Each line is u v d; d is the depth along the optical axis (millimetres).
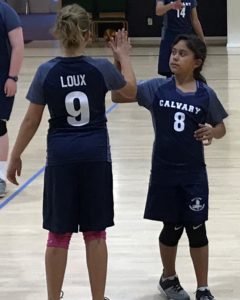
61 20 4734
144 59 22766
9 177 5027
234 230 6891
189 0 11516
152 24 29344
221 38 29172
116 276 5801
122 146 10773
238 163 9602
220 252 6297
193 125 5031
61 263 4801
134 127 12258
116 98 5156
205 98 5074
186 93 5086
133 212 7543
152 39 29422
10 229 7090
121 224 7148
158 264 6062
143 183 8695
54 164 4723
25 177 9148
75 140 4707
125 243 6594
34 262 6168
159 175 5074
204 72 19109
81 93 4711
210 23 29172
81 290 5520
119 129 12109
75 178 4719
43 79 4719
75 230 4754
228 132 11625
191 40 5074
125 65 4973
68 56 4801
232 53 24484
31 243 6668
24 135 4879
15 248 6531
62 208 4715
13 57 7969
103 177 4750
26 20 30141
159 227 7059
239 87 16359
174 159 5031
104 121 4852
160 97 5094
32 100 4781
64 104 4703
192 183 5027
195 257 5168
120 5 28766
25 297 5418
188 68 5074
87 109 4734
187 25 11586
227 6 26984
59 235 4785
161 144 5070
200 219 5031
